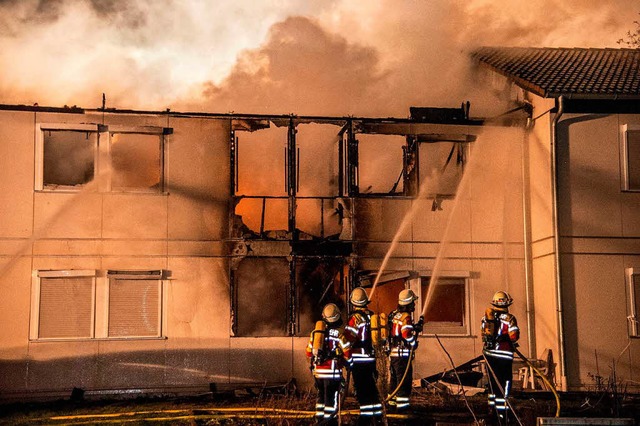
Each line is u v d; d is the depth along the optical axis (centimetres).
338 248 1645
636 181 1625
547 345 1614
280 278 1638
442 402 1373
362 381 1071
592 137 1622
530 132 1719
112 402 1481
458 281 1683
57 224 1583
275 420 1198
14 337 1544
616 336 1577
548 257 1609
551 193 1599
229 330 1600
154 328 1585
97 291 1578
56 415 1320
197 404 1419
